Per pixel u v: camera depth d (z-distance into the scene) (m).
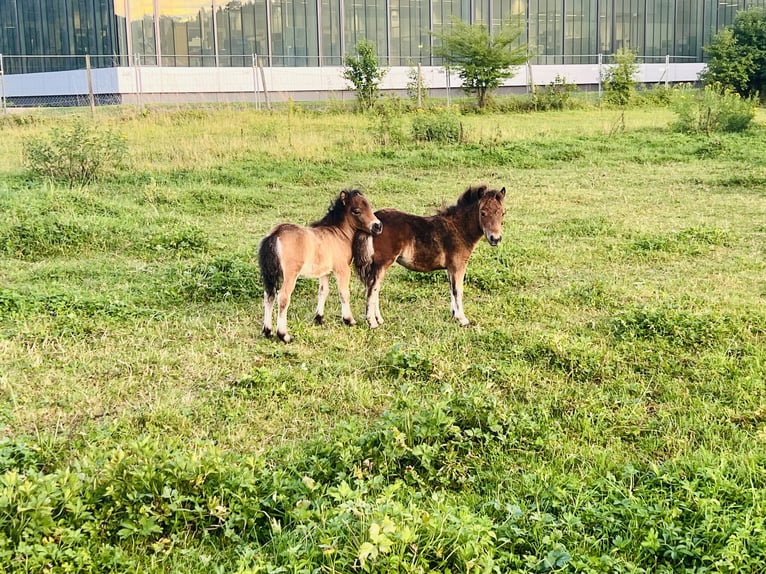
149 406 6.51
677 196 16.77
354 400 6.69
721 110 26.00
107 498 4.69
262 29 43.84
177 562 4.34
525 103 37.94
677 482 5.09
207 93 42.19
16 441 5.57
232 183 17.78
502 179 18.80
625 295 9.66
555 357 7.53
